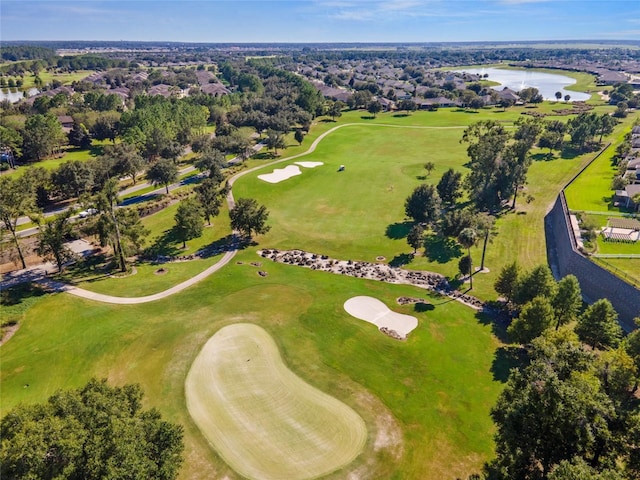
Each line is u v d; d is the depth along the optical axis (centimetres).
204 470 3216
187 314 5300
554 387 2545
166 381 4144
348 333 4950
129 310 5466
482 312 5547
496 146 8719
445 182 8844
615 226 6600
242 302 5584
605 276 5453
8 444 2338
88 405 2717
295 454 3366
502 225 8069
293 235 8119
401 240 7775
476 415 3778
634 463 2525
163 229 8375
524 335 4431
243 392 3997
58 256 6556
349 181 10794
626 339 3994
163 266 7000
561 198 8056
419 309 5547
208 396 3953
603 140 13288
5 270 6669
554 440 2594
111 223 6575
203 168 10912
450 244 7494
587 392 2558
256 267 6838
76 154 12925
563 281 4766
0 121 13688
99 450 2362
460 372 4344
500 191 8681
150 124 12556
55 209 8875
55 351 4631
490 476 2766
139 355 4544
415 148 13738
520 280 5203
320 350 4628
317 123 17912
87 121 14800
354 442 3478
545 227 7944
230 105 18925
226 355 4506
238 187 10294
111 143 14425
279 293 5850
